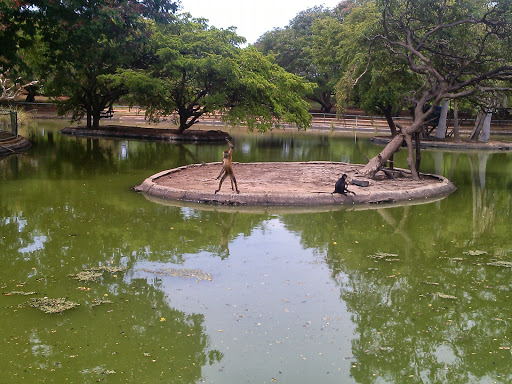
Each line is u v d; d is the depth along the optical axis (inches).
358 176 670.5
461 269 354.0
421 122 689.6
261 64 1224.2
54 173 706.8
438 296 303.9
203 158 927.0
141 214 476.4
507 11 610.2
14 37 694.5
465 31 674.8
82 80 1344.7
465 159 1045.2
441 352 239.5
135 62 1261.1
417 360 231.1
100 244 384.5
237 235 418.0
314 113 2233.0
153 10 746.2
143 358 224.1
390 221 479.8
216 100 1146.7
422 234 440.5
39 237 398.0
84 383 203.3
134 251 370.6
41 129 1499.8
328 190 575.8
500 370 224.2
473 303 295.1
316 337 248.4
